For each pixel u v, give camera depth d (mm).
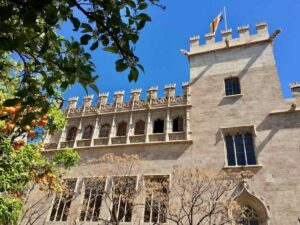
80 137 30250
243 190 21312
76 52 4172
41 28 4012
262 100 25641
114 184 23891
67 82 4188
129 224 22438
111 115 30641
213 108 26984
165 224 21344
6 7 3010
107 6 3672
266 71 27172
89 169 26953
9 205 10977
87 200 25438
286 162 21766
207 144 24984
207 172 21938
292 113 23953
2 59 7047
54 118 10664
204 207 19766
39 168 12508
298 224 19031
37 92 4180
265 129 24000
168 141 26047
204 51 31328
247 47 29703
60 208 26250
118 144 27547
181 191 22344
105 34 3861
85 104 32656
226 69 29109
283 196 20391
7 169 10641
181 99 28828
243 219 20578
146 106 29562
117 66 3910
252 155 23531
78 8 3559
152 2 3777
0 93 8117
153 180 24234
